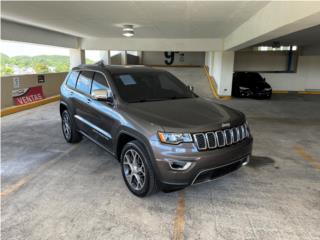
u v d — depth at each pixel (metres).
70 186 3.16
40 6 5.45
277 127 6.27
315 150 4.56
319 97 12.91
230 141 2.68
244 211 2.63
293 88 15.55
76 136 4.65
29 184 3.21
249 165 3.84
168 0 4.76
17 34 8.05
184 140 2.44
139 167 2.84
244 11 5.55
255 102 10.72
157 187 2.71
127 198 2.87
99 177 3.41
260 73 15.48
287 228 2.36
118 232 2.30
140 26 8.08
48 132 5.69
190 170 2.43
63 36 10.78
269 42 13.11
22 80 8.68
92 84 3.85
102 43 12.08
